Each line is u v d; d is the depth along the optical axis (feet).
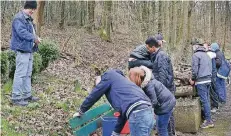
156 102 11.41
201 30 50.08
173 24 30.94
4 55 17.22
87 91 20.31
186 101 16.56
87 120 11.93
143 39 34.96
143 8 36.88
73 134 12.90
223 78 21.83
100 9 60.64
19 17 14.74
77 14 63.62
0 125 12.55
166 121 12.34
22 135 12.31
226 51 55.01
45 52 20.75
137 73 10.70
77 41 45.29
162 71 12.92
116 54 45.19
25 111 14.53
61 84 20.59
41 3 25.22
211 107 20.67
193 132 16.19
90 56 38.78
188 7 32.58
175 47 29.53
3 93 16.10
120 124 10.07
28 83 15.61
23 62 14.93
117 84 9.40
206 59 17.33
